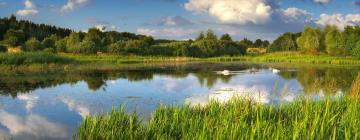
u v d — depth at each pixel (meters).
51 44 67.62
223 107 12.64
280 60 68.00
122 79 30.75
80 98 20.03
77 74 34.47
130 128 10.47
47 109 16.91
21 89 23.28
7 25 97.31
